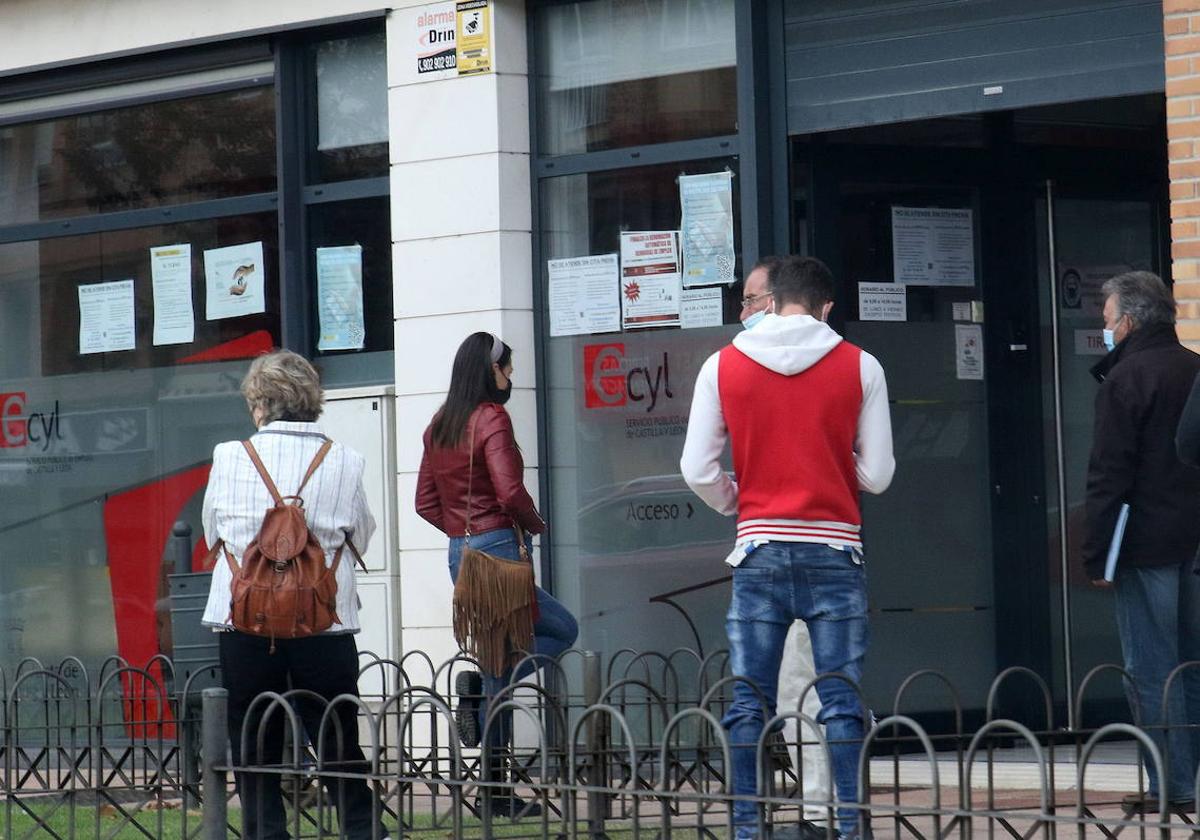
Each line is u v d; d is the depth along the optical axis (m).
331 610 17.45
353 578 18.03
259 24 27.70
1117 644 25.81
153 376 29.48
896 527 25.06
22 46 29.72
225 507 17.64
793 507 16.28
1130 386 18.70
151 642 29.48
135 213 29.44
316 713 17.81
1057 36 22.33
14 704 20.66
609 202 25.62
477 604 20.77
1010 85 22.64
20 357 30.64
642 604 25.34
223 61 28.36
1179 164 20.55
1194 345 20.38
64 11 29.36
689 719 24.83
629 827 17.56
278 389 18.02
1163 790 11.17
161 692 20.12
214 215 28.66
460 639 20.89
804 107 24.16
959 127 25.38
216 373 28.89
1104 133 26.27
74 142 30.08
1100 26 22.03
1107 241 26.34
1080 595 25.75
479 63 25.94
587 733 17.84
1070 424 25.94
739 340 16.62
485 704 20.53
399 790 14.98
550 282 25.98
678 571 25.12
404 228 26.48
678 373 25.08
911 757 24.27
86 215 29.98
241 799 15.89
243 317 28.58
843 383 16.38
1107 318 19.36
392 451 26.56
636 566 25.42
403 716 18.36
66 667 30.00
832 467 16.36
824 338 16.47
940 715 25.03
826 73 23.98
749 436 16.42
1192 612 19.00
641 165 25.30
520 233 25.98
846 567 16.33
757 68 24.33
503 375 21.77
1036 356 25.80
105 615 29.86
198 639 24.28
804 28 24.14
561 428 25.92
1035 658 25.44
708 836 16.34
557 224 26.02
